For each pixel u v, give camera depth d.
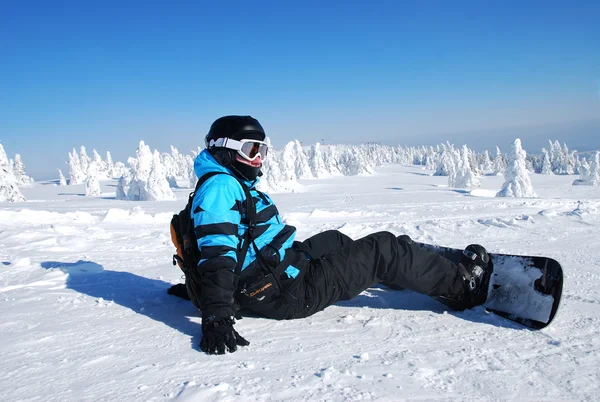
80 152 72.19
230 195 1.83
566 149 74.25
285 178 31.19
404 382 1.43
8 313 2.26
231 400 1.30
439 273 2.06
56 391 1.37
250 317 2.15
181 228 1.98
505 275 2.16
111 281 3.10
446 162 57.22
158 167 25.45
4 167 24.50
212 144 1.93
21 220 8.14
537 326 1.94
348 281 2.03
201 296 1.82
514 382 1.45
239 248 1.87
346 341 1.82
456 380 1.46
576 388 1.41
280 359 1.62
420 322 2.07
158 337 1.87
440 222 6.74
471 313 2.19
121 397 1.33
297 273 1.97
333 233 2.40
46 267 3.60
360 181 43.97
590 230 5.74
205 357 1.64
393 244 2.04
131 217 8.69
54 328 2.00
